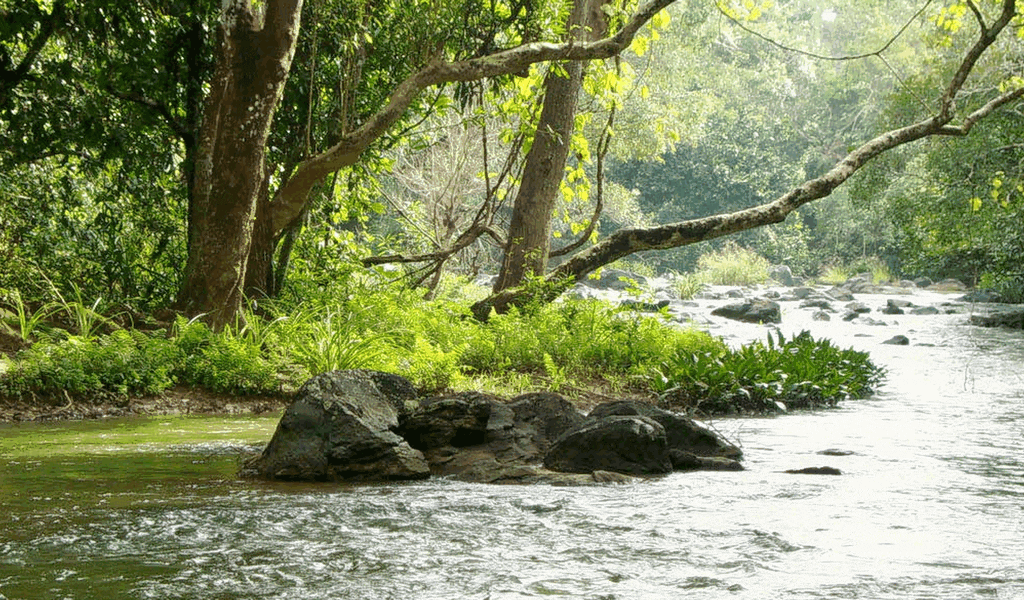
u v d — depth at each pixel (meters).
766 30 56.41
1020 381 13.01
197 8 10.84
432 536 4.50
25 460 6.32
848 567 4.00
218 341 9.55
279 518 4.81
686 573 3.90
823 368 11.30
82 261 11.59
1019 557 4.17
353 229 21.14
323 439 6.12
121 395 8.73
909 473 6.34
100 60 10.81
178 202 12.04
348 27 11.38
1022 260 28.77
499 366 11.11
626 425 6.38
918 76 27.98
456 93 13.06
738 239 56.56
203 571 3.87
